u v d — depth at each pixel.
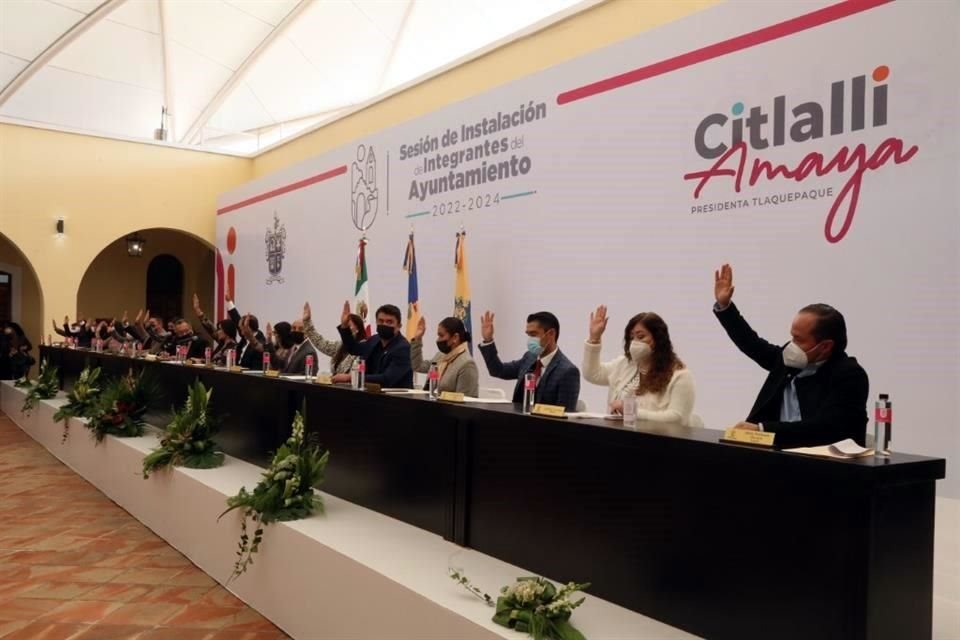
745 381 4.63
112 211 12.03
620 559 2.21
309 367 4.41
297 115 13.47
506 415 2.64
